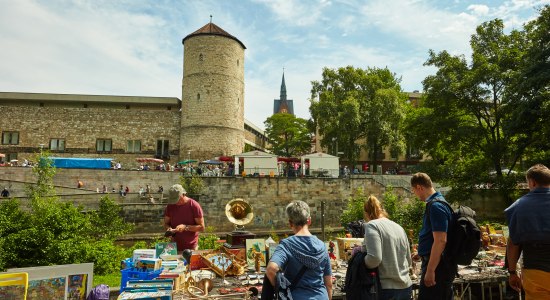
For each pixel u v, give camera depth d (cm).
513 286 435
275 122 6788
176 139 4747
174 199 693
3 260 1229
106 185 3353
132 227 2578
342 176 3556
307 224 396
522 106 2339
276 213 3384
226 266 590
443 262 438
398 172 4184
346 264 666
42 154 2667
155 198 3100
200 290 502
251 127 6669
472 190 2891
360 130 4259
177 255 624
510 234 420
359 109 4172
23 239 1281
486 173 2881
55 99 4681
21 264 1255
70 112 4659
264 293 356
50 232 1326
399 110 4097
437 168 3097
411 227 2080
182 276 520
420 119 3106
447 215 436
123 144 4678
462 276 600
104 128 4678
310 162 3706
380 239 426
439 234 424
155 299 426
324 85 4519
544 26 2380
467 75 2845
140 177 3422
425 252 457
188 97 4675
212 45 4697
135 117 4738
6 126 4566
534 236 388
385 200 2400
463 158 3256
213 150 4569
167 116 4775
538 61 2330
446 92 2914
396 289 428
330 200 3491
